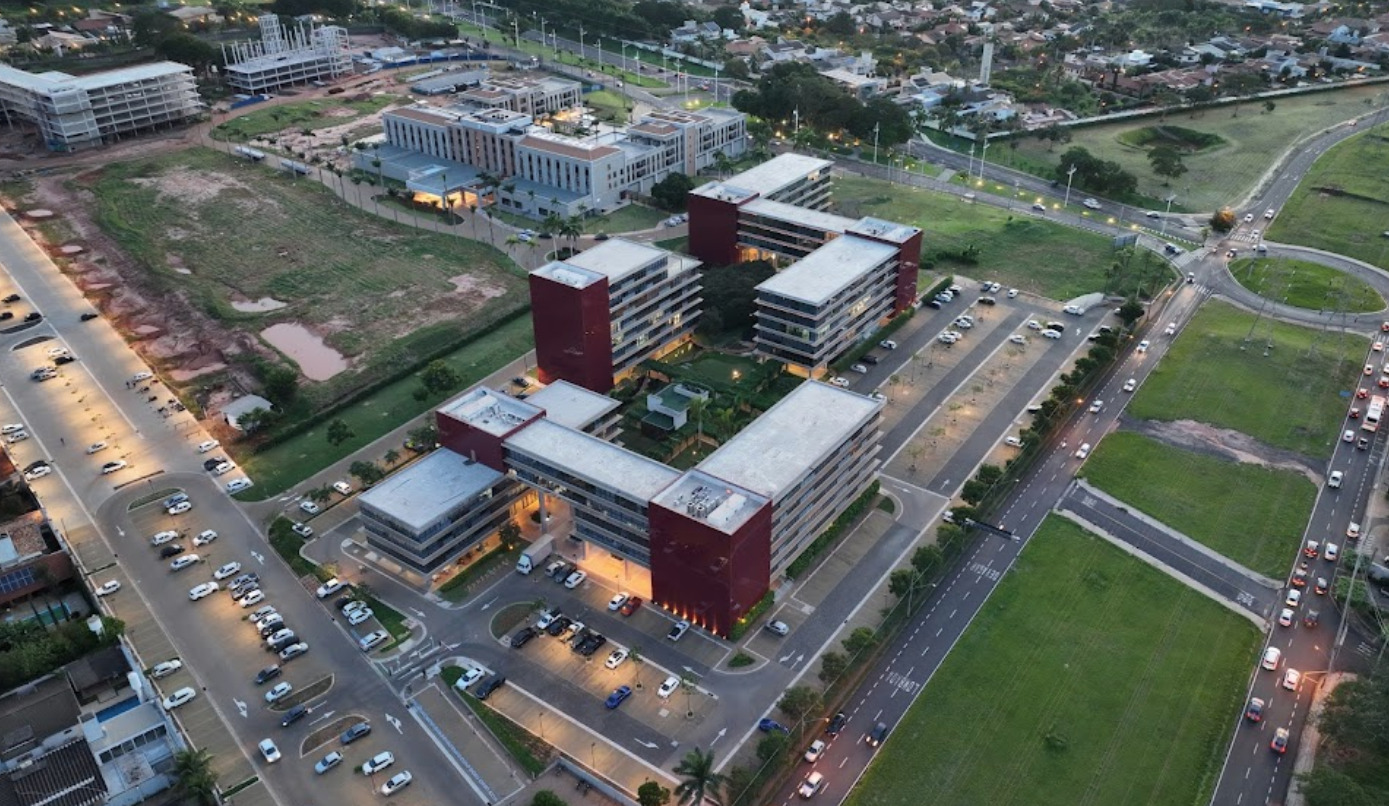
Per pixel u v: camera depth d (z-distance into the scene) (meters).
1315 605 183.25
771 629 175.50
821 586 186.50
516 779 149.00
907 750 153.50
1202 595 185.62
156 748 151.50
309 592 185.25
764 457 183.25
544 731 157.00
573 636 174.25
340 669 168.62
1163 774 149.75
